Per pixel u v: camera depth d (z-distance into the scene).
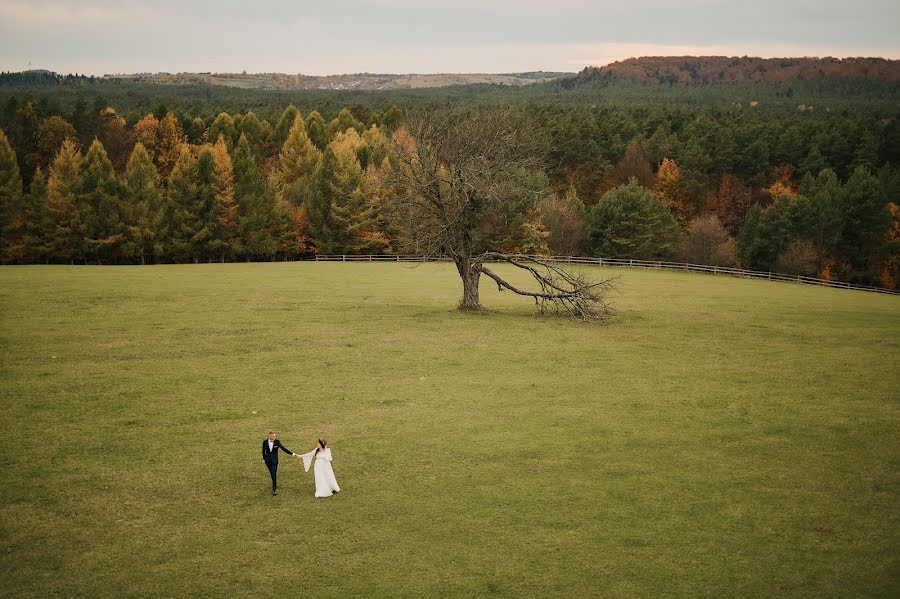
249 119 153.75
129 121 171.25
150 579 17.77
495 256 56.31
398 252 107.69
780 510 21.75
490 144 53.12
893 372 38.81
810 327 52.81
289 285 71.81
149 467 24.59
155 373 36.31
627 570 18.33
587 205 138.75
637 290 75.31
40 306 53.81
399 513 21.44
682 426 29.41
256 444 26.97
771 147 148.12
